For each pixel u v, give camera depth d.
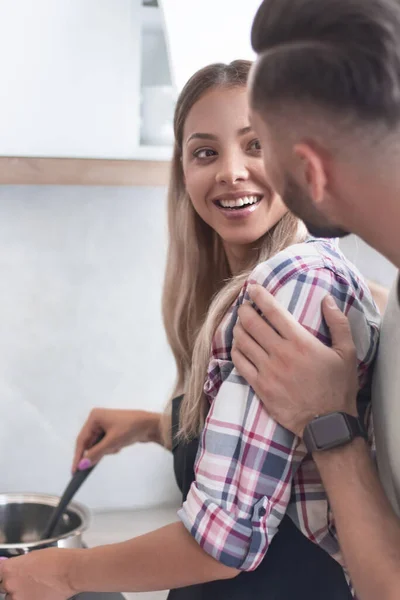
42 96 1.40
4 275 1.82
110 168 1.47
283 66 0.65
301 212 0.71
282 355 0.85
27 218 1.82
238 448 0.87
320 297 0.88
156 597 1.50
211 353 1.01
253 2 1.41
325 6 0.63
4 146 1.40
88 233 1.85
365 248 1.95
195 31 1.41
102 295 1.88
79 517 1.38
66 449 1.89
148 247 1.89
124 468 1.94
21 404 1.86
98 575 0.94
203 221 1.29
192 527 0.86
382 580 0.75
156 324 1.91
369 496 0.80
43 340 1.86
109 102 1.43
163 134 1.50
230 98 1.05
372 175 0.64
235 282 1.10
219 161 1.07
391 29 0.61
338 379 0.84
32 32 1.38
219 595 1.00
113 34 1.42
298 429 0.84
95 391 1.90
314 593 0.99
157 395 1.93
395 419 0.84
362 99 0.62
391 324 0.88
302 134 0.65
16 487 1.87
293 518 0.94
